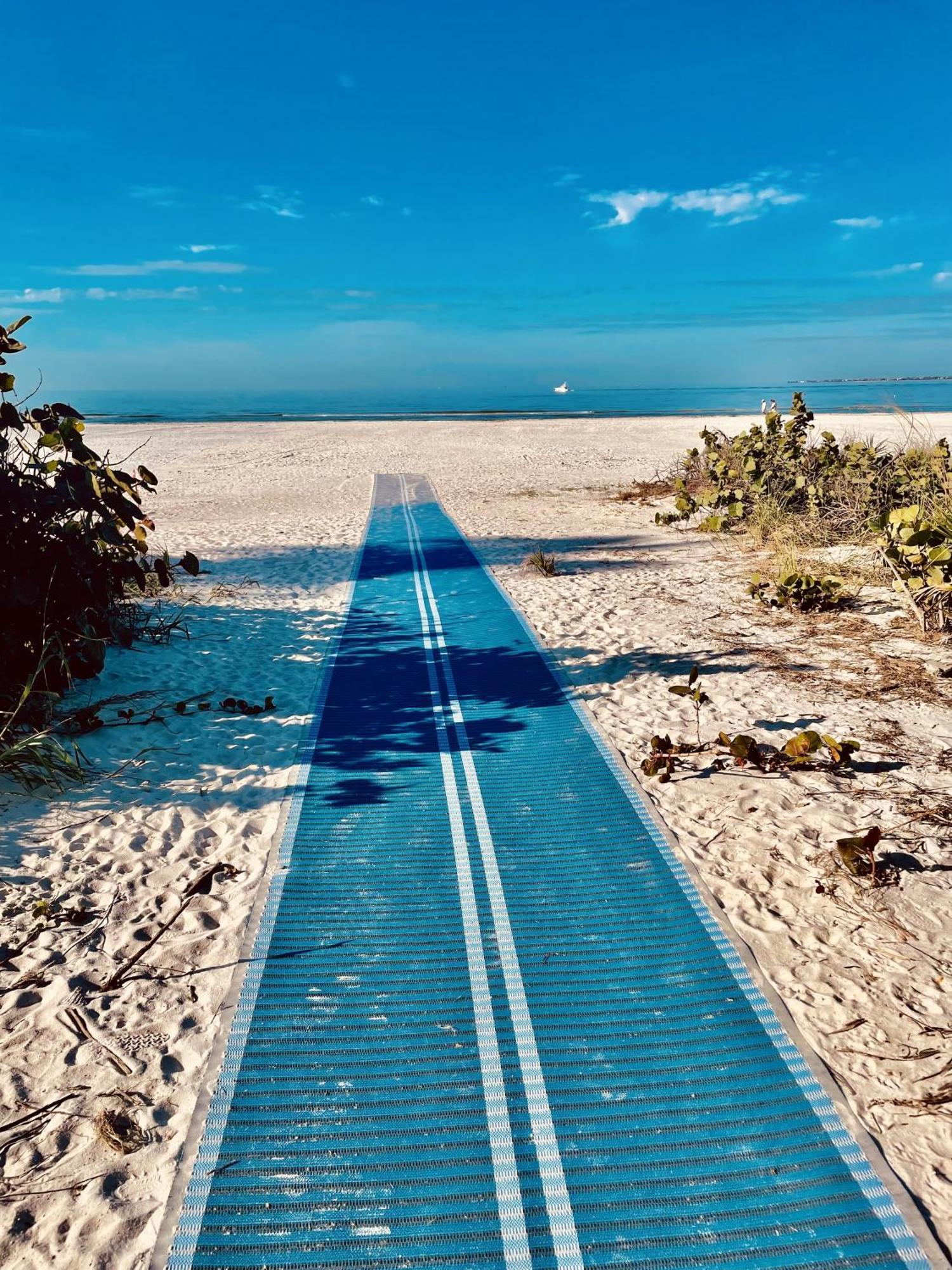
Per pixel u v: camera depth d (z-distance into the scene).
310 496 18.45
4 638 5.60
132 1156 2.60
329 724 5.92
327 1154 2.62
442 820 4.64
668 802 4.80
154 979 3.38
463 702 6.31
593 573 10.62
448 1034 3.12
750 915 3.78
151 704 6.23
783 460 13.45
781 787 4.86
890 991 3.26
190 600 9.35
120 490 6.51
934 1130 2.66
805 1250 2.32
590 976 3.43
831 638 7.59
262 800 4.85
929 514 8.69
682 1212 2.44
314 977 3.42
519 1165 2.60
